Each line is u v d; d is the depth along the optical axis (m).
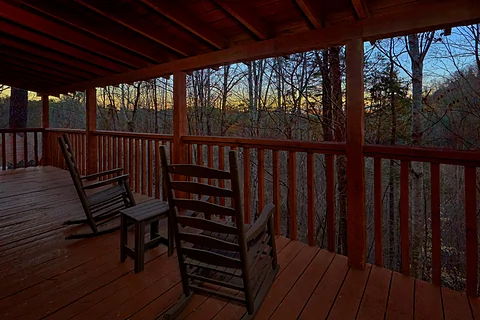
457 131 5.20
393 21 2.01
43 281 1.97
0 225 2.99
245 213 2.98
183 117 3.61
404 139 5.51
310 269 2.17
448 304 1.76
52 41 3.31
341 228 5.79
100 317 1.62
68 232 2.85
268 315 1.65
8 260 2.27
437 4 1.86
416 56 5.03
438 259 1.95
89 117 5.12
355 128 2.19
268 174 8.06
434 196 1.93
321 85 6.13
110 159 4.94
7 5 2.53
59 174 5.58
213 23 2.67
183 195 3.84
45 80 5.20
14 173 5.63
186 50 3.18
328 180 2.44
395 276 2.08
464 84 5.13
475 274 1.82
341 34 2.23
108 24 2.88
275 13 2.38
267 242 1.92
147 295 1.83
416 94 5.00
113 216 3.26
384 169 6.42
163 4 2.26
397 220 6.33
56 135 6.27
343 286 1.95
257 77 7.85
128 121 10.03
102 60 3.83
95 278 2.02
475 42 4.94
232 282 1.93
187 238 1.66
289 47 2.53
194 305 1.73
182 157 3.60
